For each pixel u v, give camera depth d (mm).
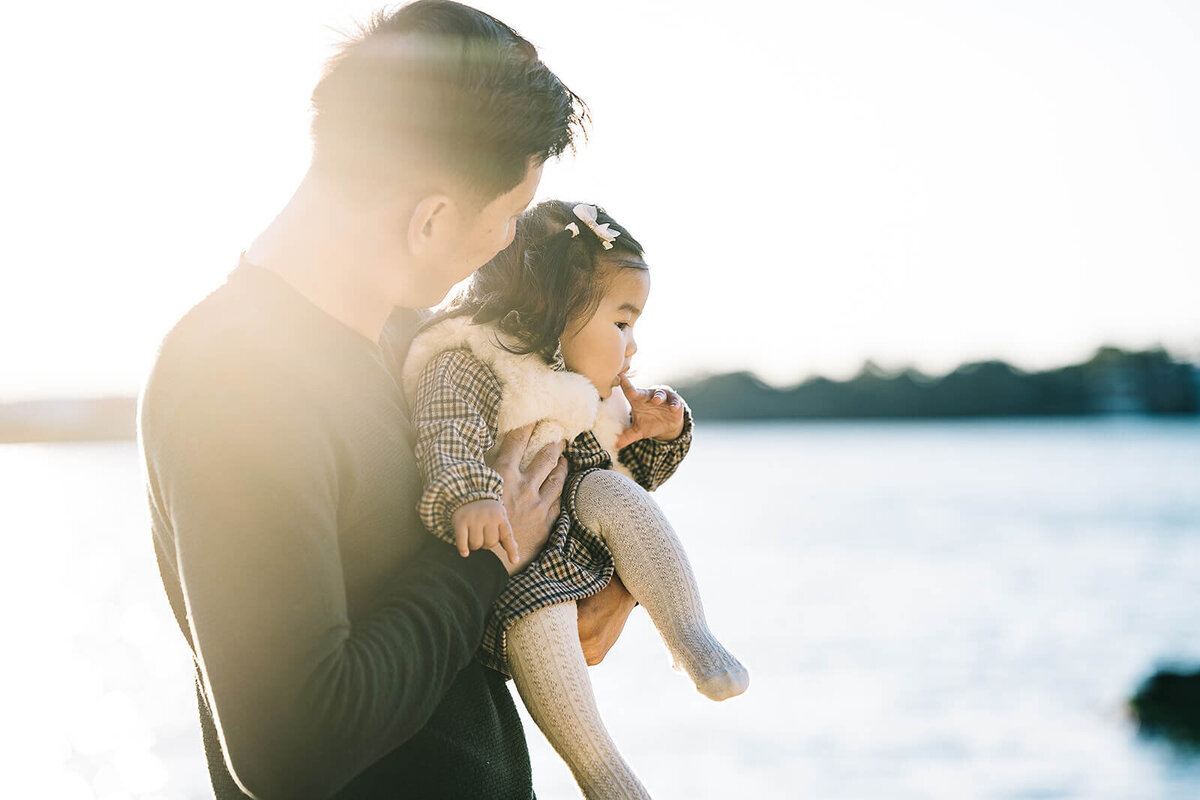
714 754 15852
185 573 1206
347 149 1387
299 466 1231
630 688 19875
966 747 16438
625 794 1631
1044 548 38781
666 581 1808
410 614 1325
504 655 1664
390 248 1423
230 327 1293
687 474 74312
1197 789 14453
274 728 1160
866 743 16594
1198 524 44438
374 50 1387
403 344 1902
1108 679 20703
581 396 1886
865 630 25531
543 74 1462
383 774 1396
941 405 116250
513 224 1523
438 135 1369
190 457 1213
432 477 1523
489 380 1834
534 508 1758
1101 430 111000
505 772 1536
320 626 1200
